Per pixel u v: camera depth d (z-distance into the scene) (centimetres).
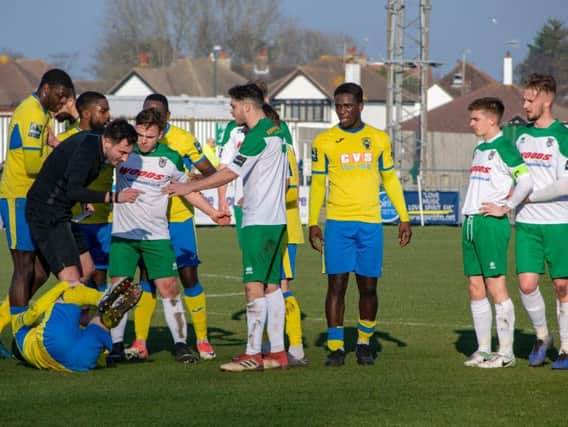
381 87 19325
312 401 1827
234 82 19862
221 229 7294
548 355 2412
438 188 8181
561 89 18250
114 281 2244
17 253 2294
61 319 2108
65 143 2120
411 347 2525
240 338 2688
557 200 2220
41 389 1923
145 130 2212
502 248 2212
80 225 2358
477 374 2123
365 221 2255
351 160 2266
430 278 4166
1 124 8044
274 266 2170
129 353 2316
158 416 1702
